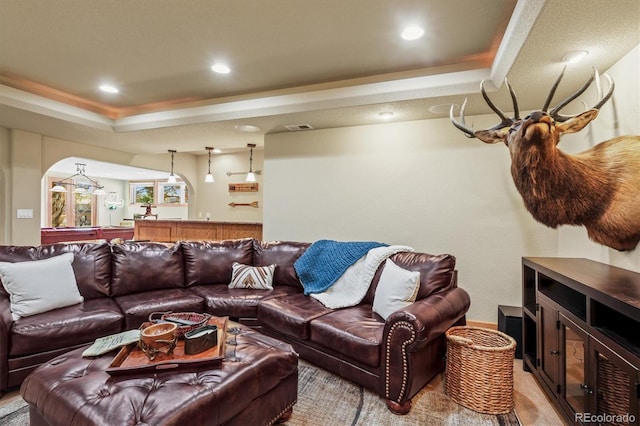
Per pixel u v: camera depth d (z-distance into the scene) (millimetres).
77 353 1768
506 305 3346
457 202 3562
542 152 2348
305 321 2436
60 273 2596
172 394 1392
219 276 3408
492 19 2219
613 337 1500
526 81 2596
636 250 2068
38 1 2029
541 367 2256
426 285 2520
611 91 2023
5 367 2068
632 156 2084
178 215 9867
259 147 5492
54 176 9578
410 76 3014
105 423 1248
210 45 2582
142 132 4328
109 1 2033
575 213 2414
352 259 3037
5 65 2949
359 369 2180
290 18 2213
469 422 1940
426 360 2180
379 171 3881
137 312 2619
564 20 1806
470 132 2637
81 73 3107
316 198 4180
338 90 3223
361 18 2211
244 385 1562
